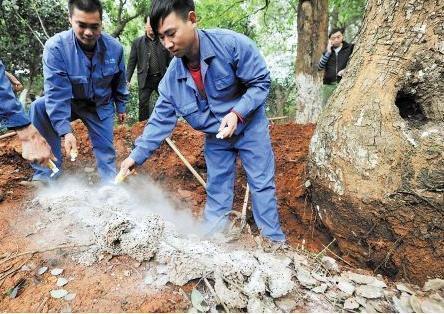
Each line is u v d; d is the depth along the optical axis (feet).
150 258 6.56
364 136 8.09
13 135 11.95
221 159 9.00
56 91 8.65
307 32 17.25
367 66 8.52
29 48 20.08
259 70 7.82
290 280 6.43
